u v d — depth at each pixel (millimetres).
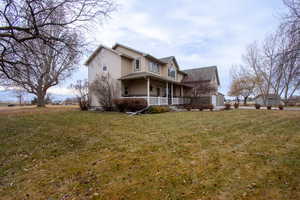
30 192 2596
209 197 2318
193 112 14281
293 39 6504
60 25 6668
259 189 2461
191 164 3383
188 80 25031
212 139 5246
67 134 6258
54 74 18766
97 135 6074
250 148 4281
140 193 2453
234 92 36750
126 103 13984
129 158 3809
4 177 3109
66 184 2789
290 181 2641
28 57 6938
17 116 11250
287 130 6348
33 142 5305
